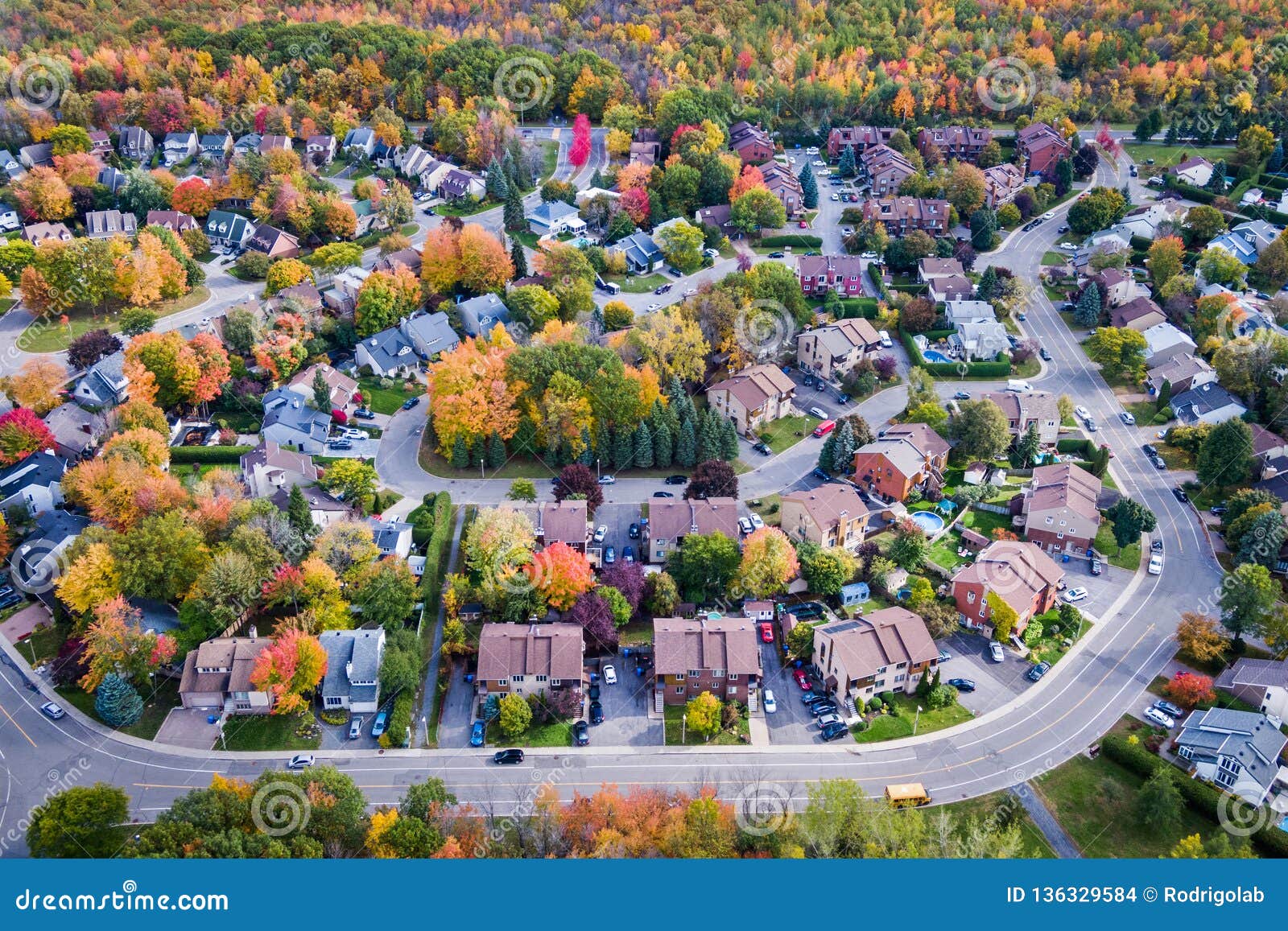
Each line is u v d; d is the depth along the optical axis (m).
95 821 104.12
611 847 101.06
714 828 103.00
